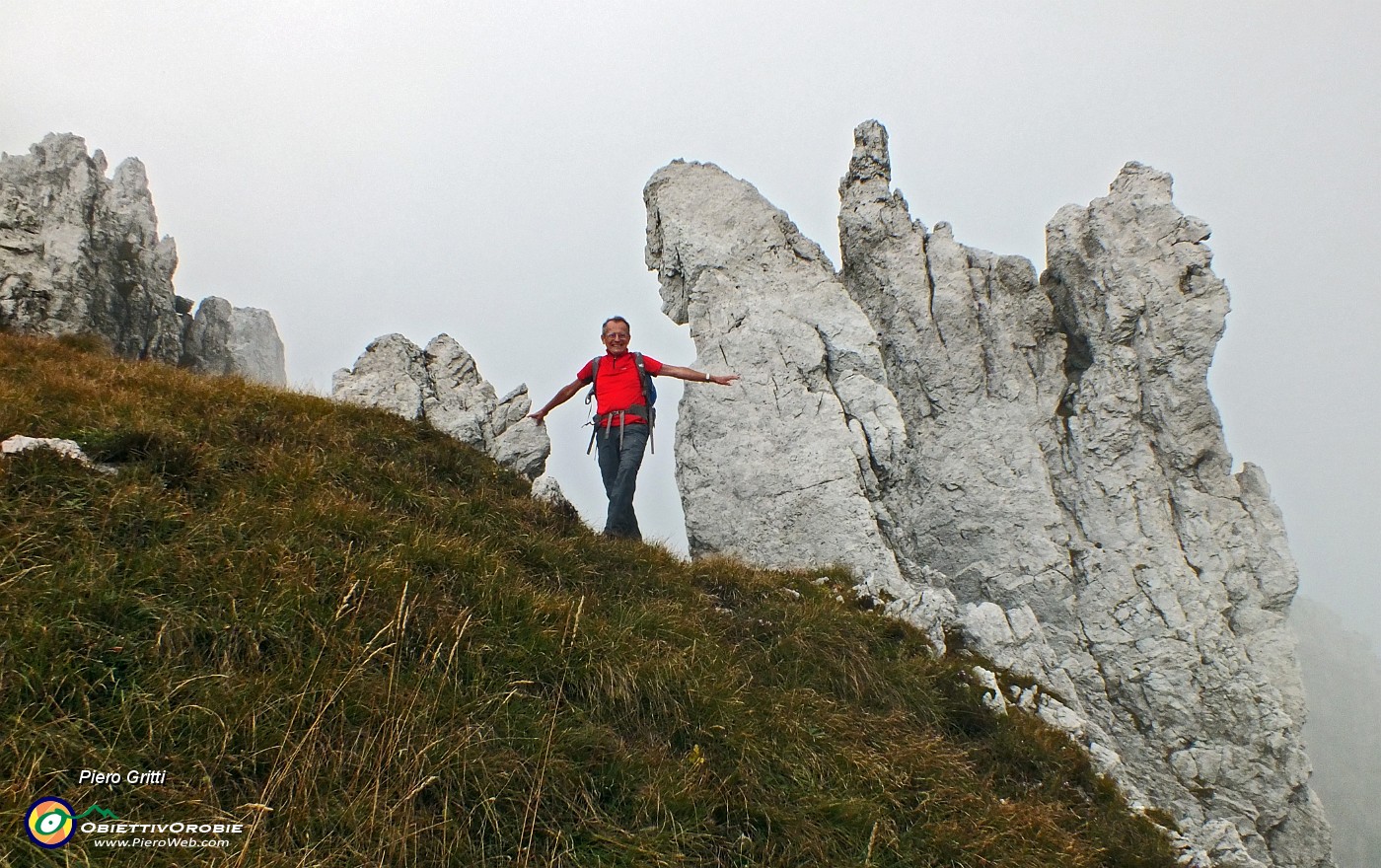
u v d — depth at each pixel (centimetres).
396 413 1309
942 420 1961
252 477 834
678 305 2003
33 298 2344
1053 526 1853
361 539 773
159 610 575
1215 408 2034
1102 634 1823
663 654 797
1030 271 2192
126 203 3766
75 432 809
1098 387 2062
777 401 1770
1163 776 1658
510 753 584
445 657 657
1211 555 1928
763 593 1136
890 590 1376
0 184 2478
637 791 608
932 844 688
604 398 1193
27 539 598
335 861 466
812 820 663
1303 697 1834
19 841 407
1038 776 956
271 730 525
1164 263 2116
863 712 905
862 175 2183
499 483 1191
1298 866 1620
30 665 497
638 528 1234
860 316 1906
